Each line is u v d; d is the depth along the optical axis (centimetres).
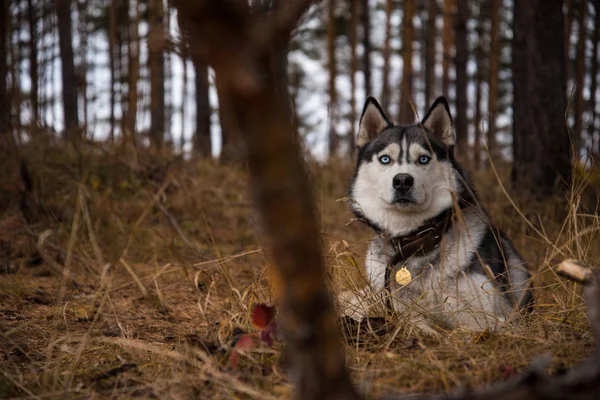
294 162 98
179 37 91
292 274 105
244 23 91
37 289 445
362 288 340
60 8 1518
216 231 699
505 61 2514
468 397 147
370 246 414
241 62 89
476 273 358
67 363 279
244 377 229
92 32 2462
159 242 602
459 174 423
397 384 221
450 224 386
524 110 712
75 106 1530
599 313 183
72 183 727
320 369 113
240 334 274
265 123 94
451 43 1995
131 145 888
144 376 246
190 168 934
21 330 340
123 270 529
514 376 214
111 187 771
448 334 292
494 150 1068
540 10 702
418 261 372
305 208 100
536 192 689
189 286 479
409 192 394
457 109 1756
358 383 221
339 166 1022
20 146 767
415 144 414
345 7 2375
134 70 2017
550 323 287
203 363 251
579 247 319
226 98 93
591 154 367
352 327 291
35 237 568
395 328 297
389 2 2150
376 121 460
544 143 697
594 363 144
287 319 113
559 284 329
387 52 2180
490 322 323
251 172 100
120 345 300
